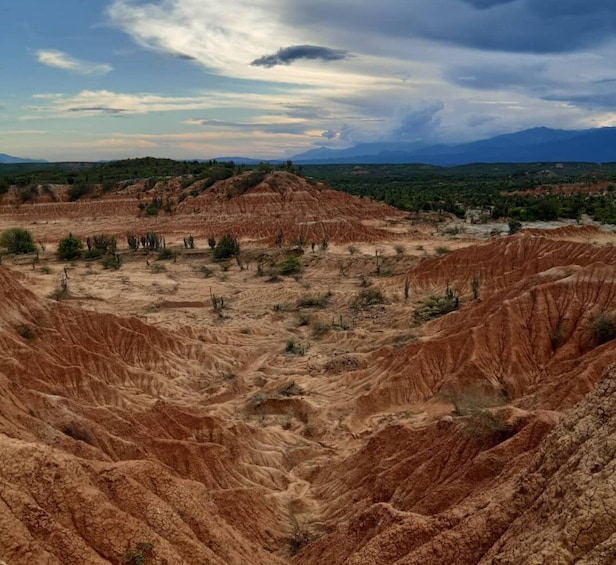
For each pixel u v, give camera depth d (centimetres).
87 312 5916
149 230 15900
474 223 15600
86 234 15650
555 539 1634
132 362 5716
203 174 19938
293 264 11200
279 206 17000
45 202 18438
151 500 2253
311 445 4438
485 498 2345
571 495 1777
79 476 2175
